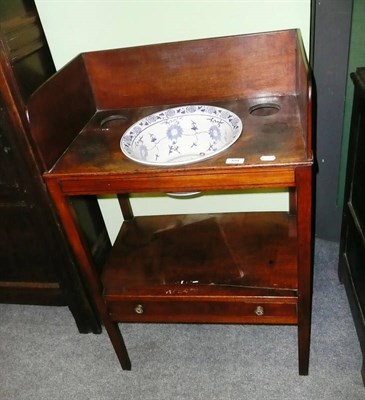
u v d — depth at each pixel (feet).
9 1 3.57
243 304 3.57
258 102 3.80
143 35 4.21
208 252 4.00
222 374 4.16
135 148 3.46
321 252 5.39
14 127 3.45
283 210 5.05
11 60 3.41
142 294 3.70
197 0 3.92
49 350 4.74
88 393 4.20
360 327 3.92
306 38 4.04
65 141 3.53
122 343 4.20
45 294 4.71
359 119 3.72
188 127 3.80
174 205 5.22
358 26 3.98
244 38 3.65
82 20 4.18
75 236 3.50
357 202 3.96
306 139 2.83
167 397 4.03
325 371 4.02
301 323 3.60
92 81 4.09
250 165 2.85
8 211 4.09
